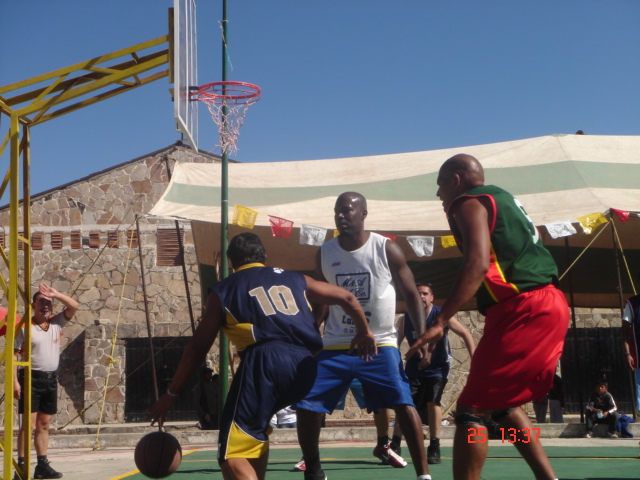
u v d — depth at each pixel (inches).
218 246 557.6
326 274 200.1
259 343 142.6
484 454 128.4
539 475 134.3
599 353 767.1
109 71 261.0
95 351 802.2
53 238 836.6
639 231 553.9
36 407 255.9
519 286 128.5
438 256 564.7
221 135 473.1
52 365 260.5
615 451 307.1
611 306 619.8
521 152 545.6
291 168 575.5
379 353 189.6
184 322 813.9
